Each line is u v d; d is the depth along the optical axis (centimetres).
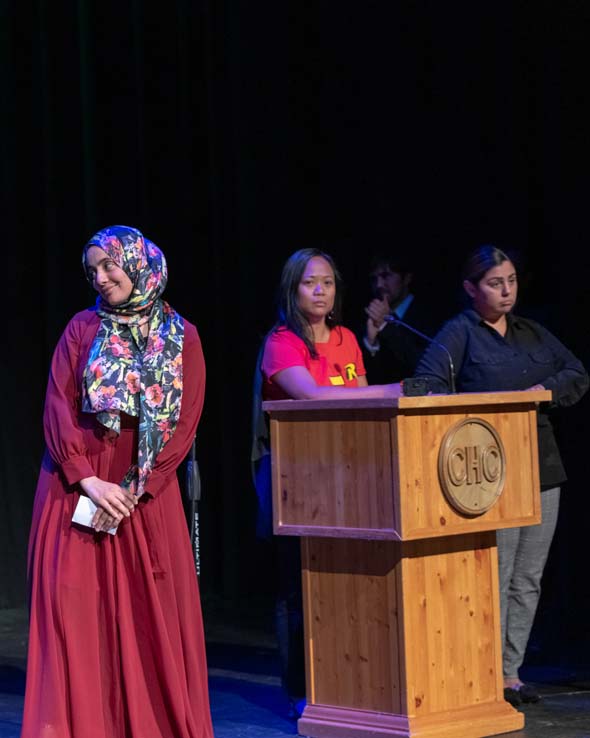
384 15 778
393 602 447
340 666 463
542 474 519
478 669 464
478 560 466
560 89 718
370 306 685
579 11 712
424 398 429
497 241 744
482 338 516
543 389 479
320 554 468
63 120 838
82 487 390
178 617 401
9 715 525
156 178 831
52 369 403
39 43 839
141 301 402
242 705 534
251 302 815
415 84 769
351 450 446
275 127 814
